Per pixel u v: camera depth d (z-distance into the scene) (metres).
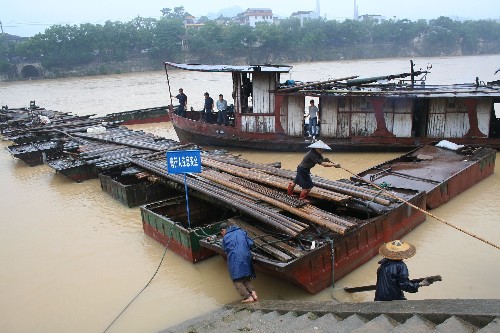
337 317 5.73
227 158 13.54
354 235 8.24
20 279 8.83
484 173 13.41
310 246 7.84
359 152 17.42
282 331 5.58
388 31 94.56
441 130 16.78
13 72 66.81
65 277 8.84
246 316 6.48
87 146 17.41
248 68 17.09
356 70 63.16
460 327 4.48
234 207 9.33
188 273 8.80
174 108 23.67
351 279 8.12
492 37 98.06
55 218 12.07
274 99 17.34
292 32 88.88
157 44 76.69
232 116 20.67
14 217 12.30
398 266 6.15
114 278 8.72
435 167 12.66
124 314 7.55
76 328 7.22
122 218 11.85
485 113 16.30
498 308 4.60
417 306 5.29
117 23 78.25
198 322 6.62
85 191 14.41
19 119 25.77
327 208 9.86
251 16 128.62
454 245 9.26
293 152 17.91
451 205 11.39
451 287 7.69
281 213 9.12
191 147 15.58
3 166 18.50
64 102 39.75
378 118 16.73
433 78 46.03
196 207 11.19
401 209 9.45
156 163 13.44
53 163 16.11
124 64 74.38
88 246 10.20
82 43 71.06
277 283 8.18
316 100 31.98
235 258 7.14
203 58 81.69
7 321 7.48
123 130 21.00
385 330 4.86
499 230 9.84
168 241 9.70
